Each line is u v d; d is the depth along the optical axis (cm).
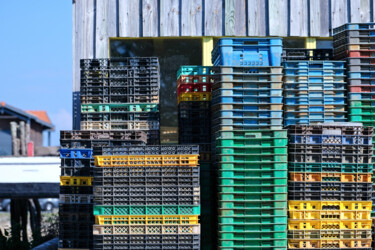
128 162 1536
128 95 1784
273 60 1614
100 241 1522
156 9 2216
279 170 1545
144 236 1519
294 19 2230
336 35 1731
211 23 2216
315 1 2239
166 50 2233
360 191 1564
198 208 1520
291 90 1652
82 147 1662
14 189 2339
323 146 1564
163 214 1520
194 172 1530
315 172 1562
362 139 1573
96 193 1534
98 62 1795
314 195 1558
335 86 1673
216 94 1661
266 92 1612
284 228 1542
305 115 1656
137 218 1522
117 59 1808
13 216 2692
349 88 1659
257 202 1549
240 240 1541
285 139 1550
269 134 1555
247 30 2220
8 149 5156
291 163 1567
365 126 1656
